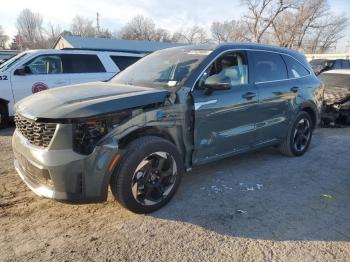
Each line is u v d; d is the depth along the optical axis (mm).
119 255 3148
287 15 51594
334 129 8969
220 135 4551
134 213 3867
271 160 5887
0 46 82188
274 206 4160
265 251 3254
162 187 3977
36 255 3123
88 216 3812
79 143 3338
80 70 9414
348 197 4480
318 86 6320
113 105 3490
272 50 5559
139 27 64625
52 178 3326
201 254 3188
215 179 4953
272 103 5258
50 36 71938
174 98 4012
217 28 55344
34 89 8672
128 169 3572
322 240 3453
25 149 3537
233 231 3582
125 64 10281
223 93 4516
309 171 5406
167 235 3480
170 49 5227
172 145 3934
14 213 3840
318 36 54938
